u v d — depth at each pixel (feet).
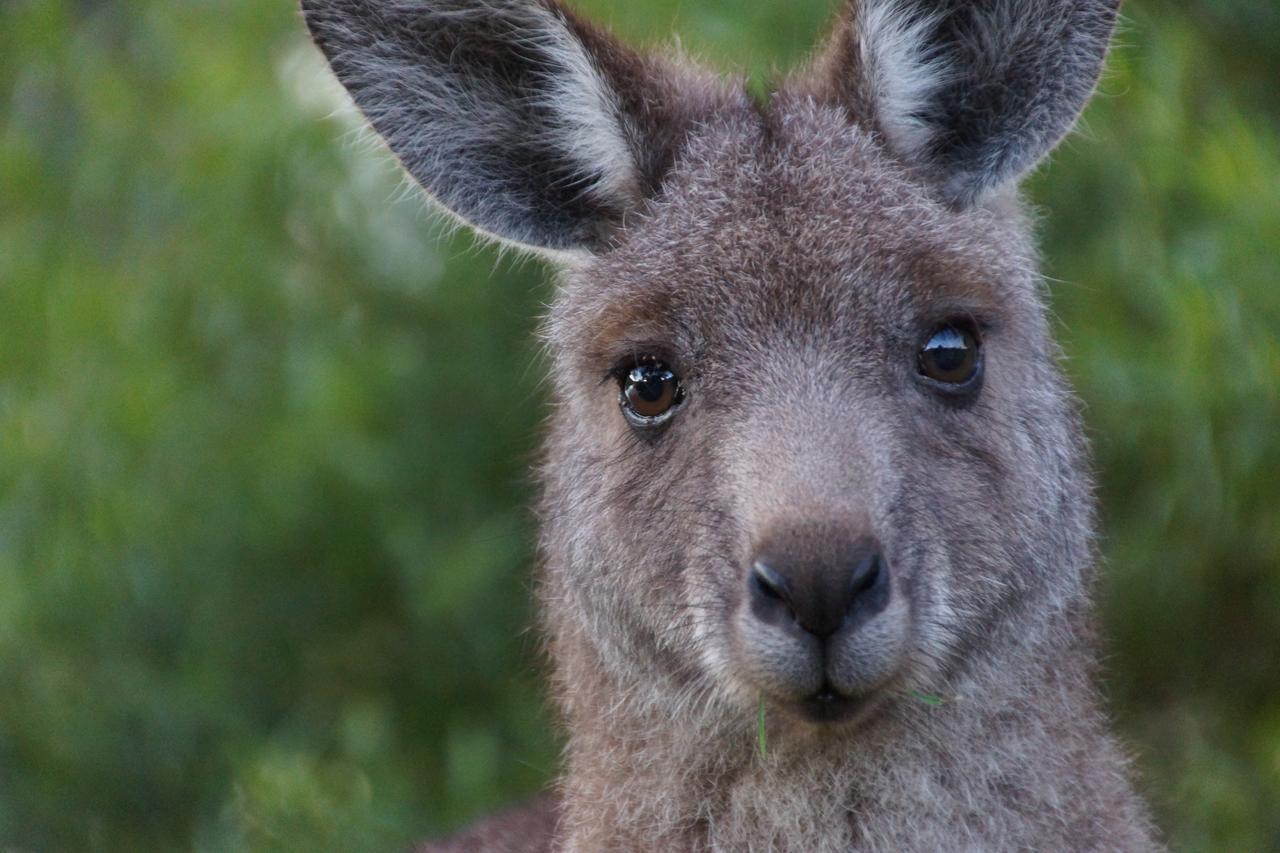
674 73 29.99
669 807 27.30
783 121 28.30
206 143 44.78
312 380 44.16
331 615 47.52
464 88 28.71
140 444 44.11
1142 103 37.14
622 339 27.09
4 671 42.73
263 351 46.09
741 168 27.68
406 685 47.62
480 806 42.39
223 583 45.50
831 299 26.09
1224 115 37.68
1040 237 36.52
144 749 43.52
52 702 42.86
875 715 26.14
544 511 30.45
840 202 26.89
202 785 43.70
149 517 44.06
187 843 43.16
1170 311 35.63
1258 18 40.57
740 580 24.90
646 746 27.55
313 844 37.52
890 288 26.18
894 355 26.18
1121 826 27.43
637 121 28.48
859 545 24.04
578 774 28.86
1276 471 37.86
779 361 25.95
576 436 28.37
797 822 26.58
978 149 28.50
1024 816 26.66
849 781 26.45
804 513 24.16
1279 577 40.24
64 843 43.01
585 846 28.17
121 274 45.93
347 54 27.61
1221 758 39.93
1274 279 35.19
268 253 45.34
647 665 27.17
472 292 45.39
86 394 43.62
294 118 43.93
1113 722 34.45
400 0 27.81
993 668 26.48
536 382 44.06
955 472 26.09
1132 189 37.83
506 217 29.30
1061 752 27.04
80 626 43.70
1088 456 29.22
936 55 28.50
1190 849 38.50
